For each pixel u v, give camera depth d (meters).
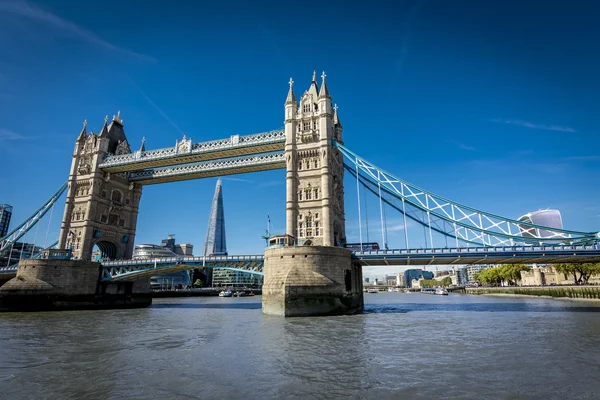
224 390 17.42
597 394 16.59
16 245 147.38
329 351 25.91
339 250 54.31
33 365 22.72
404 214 63.50
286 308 48.75
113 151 90.81
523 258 55.69
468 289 181.25
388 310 63.91
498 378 19.08
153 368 21.69
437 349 26.44
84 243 79.31
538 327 37.75
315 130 66.88
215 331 36.84
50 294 68.12
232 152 75.06
